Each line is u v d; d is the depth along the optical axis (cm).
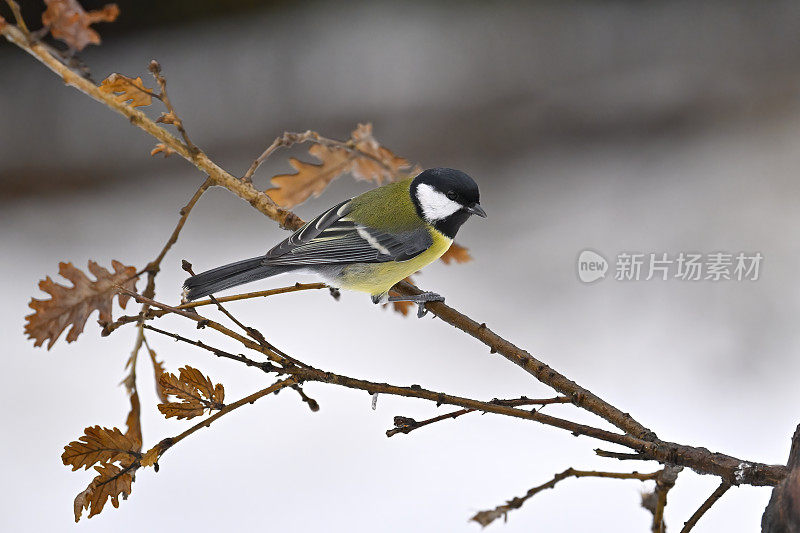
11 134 1619
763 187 1484
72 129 1677
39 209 1514
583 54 1950
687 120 1745
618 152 1688
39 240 1391
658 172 1592
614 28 2011
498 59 1931
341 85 1856
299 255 621
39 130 1642
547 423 432
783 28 1970
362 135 641
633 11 2047
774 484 420
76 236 1404
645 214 1431
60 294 493
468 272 1295
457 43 1967
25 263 1307
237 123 1742
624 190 1540
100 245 1370
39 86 1741
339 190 1505
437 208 665
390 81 1877
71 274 498
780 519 397
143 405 954
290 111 1783
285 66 1883
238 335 430
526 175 1628
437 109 1822
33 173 1599
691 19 2033
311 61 1898
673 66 1905
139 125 527
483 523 434
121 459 408
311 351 1065
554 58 1939
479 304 1200
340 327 1127
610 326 1138
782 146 1606
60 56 471
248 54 1891
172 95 1772
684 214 1416
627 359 1064
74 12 452
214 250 1347
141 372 995
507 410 432
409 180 684
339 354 1064
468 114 1805
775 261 1237
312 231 636
